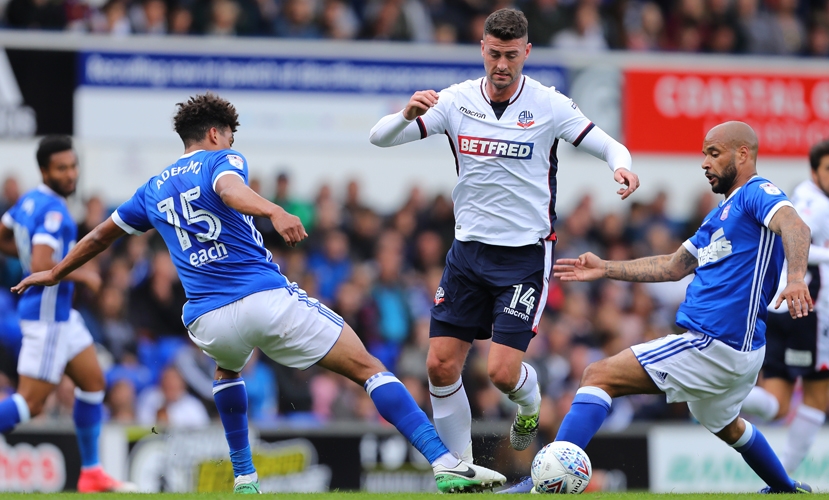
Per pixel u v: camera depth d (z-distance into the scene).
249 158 45.09
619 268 18.30
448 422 18.88
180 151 43.53
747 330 17.03
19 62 40.81
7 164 41.81
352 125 43.28
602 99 44.19
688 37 49.47
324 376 38.03
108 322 38.06
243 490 17.95
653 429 32.53
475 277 18.34
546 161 18.16
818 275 25.39
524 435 20.31
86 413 25.17
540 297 18.30
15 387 38.09
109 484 25.41
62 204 24.97
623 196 16.91
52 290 24.52
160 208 17.11
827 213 24.69
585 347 40.88
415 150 46.81
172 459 29.91
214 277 16.70
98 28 44.06
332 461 31.02
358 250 43.81
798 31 51.19
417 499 14.76
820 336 25.47
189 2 45.25
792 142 45.19
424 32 47.06
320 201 43.38
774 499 15.60
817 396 26.08
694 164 48.16
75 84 41.28
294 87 42.88
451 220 44.72
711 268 17.31
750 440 18.67
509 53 17.31
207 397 37.12
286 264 41.25
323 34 46.12
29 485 29.17
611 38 49.16
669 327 44.31
